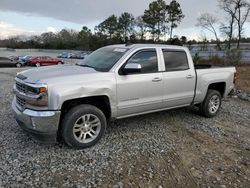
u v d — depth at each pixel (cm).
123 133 490
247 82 1309
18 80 411
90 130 421
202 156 409
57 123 380
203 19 6291
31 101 375
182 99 541
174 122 571
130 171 353
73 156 388
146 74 474
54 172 343
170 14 7494
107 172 348
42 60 3142
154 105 496
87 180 328
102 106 453
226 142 472
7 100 729
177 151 422
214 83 608
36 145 420
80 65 503
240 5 5075
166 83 503
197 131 520
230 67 651
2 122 525
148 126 535
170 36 7550
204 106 602
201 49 5056
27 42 9281
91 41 8506
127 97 451
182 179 341
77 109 400
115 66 441
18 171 341
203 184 332
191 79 548
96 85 410
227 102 827
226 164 387
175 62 527
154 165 373
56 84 377
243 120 620
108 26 8888
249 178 351
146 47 482
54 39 9619
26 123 381
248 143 473
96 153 401
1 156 379
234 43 5406
